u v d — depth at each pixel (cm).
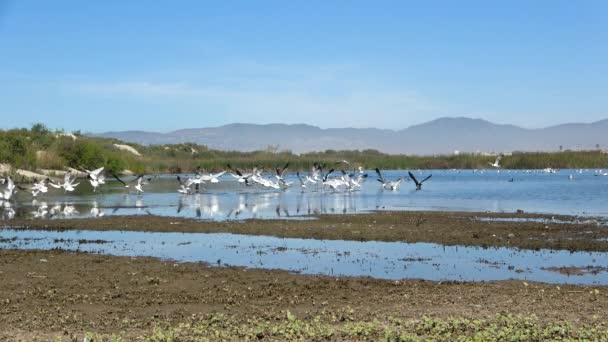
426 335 1428
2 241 3103
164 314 1691
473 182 9525
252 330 1465
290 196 6353
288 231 3341
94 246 2925
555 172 13325
